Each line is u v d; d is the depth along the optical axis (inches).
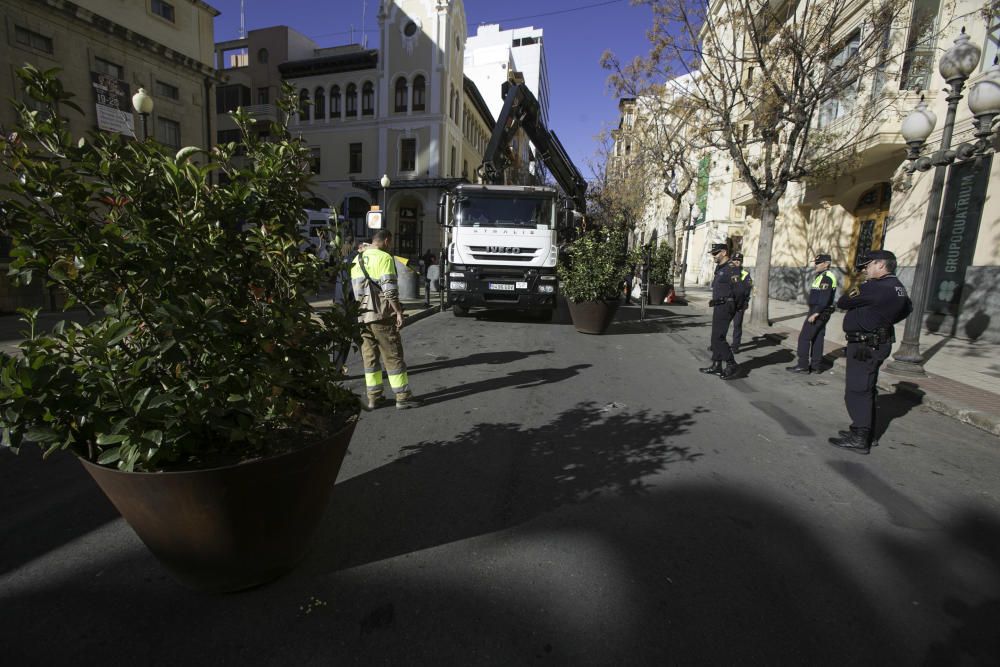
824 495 137.1
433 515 121.2
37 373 68.2
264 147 96.0
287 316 87.2
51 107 74.6
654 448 167.3
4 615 86.2
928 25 397.4
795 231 688.4
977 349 346.9
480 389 237.0
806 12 368.5
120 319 74.8
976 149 237.9
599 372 278.8
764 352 359.3
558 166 688.4
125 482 75.0
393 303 196.2
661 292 730.2
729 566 103.3
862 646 82.7
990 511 130.8
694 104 446.3
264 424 88.6
